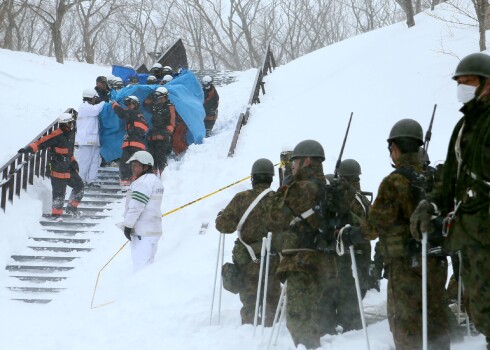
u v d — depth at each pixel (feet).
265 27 265.95
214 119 84.48
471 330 25.80
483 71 19.16
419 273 22.72
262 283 31.45
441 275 23.43
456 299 28.55
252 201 31.78
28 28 256.52
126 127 65.31
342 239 24.35
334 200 25.99
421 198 22.27
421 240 20.86
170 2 269.85
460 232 19.40
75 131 66.69
